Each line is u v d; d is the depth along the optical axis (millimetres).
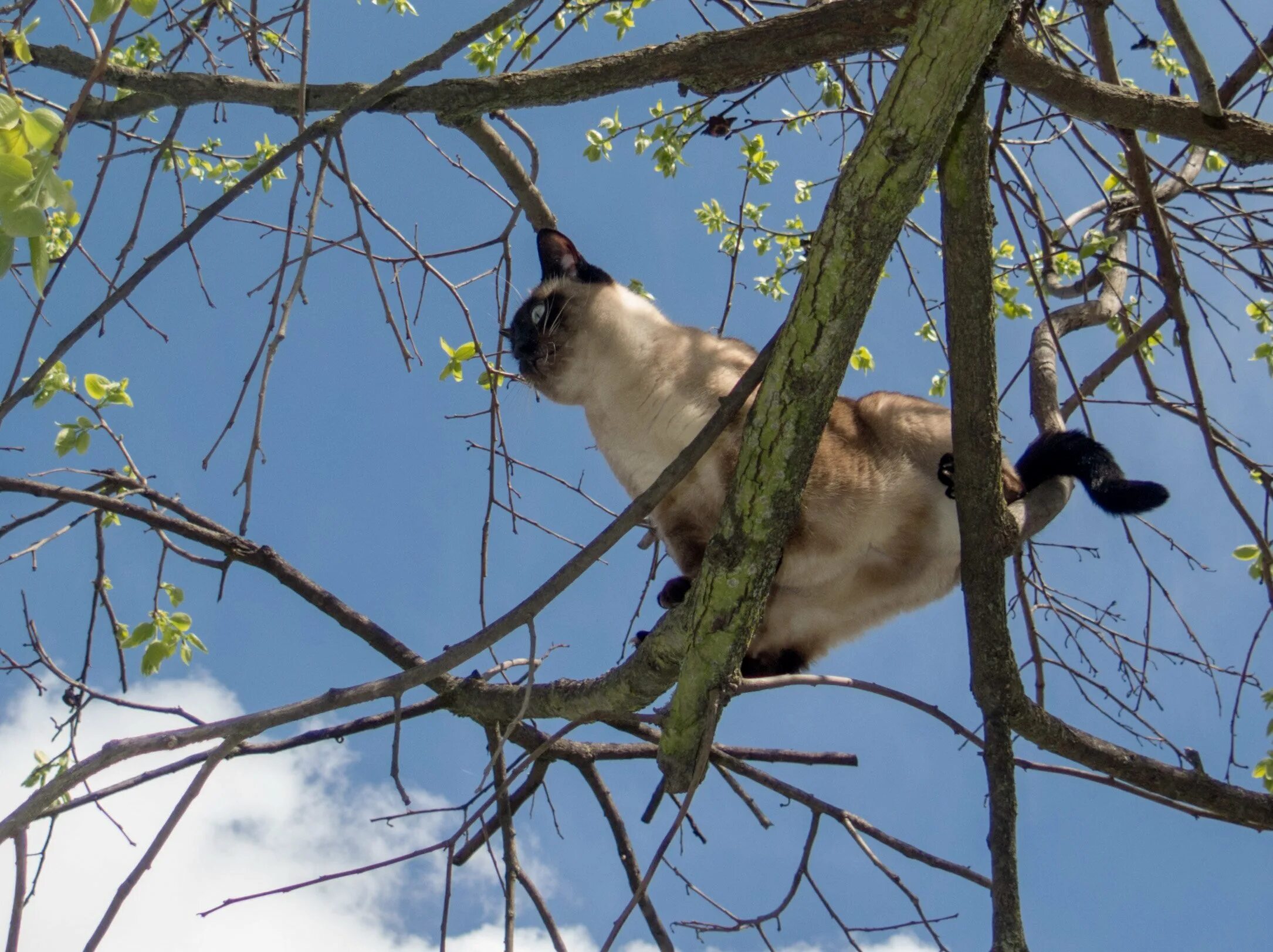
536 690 3941
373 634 4461
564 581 2977
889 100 2391
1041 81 3420
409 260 3408
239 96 3504
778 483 2969
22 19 2965
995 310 3365
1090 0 3727
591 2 4766
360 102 2615
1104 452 4246
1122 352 4633
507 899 3859
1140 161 3766
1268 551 3498
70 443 4438
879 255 2621
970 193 3168
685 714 3410
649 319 4742
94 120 3482
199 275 3832
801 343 2766
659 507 4266
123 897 2590
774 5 3781
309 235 2328
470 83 3500
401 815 2971
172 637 4586
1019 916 3238
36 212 1936
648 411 4348
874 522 4188
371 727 4223
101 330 2648
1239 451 4082
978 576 3674
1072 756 3854
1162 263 3768
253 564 4508
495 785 3035
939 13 2242
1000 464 3611
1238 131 3533
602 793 4613
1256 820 3822
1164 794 3863
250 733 2973
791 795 4141
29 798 2801
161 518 4379
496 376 3586
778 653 4637
